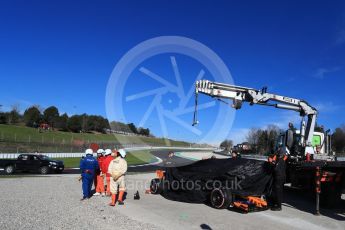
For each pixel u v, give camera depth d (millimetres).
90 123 76812
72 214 10461
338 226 9703
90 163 13414
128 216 10570
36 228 8641
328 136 16281
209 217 10648
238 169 12289
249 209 11406
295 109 15906
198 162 14352
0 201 12133
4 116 83125
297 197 14664
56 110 86438
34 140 65250
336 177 12023
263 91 15367
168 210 11672
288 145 15305
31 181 19016
